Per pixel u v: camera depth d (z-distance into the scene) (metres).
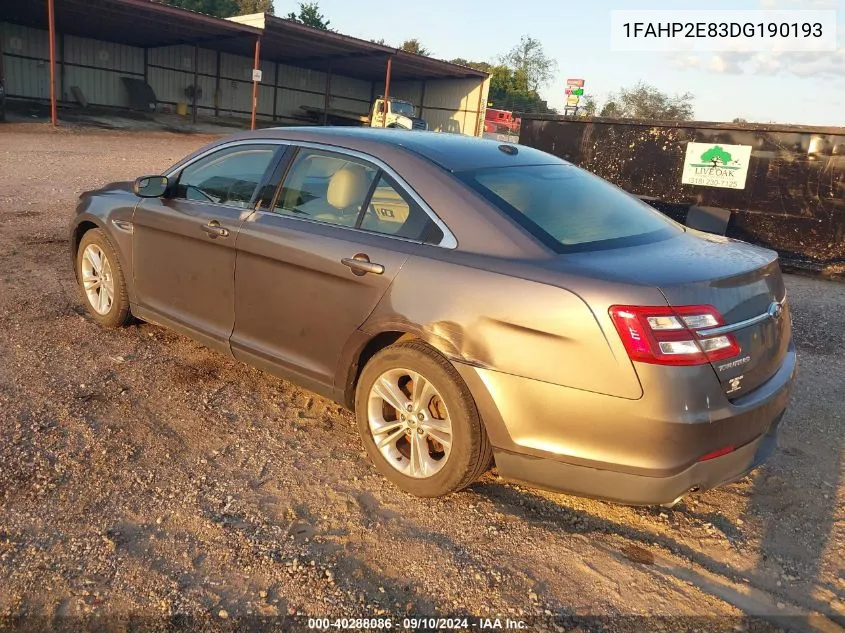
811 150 8.45
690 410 2.62
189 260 4.25
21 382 4.11
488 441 3.00
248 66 39.44
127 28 29.55
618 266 2.80
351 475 3.42
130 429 3.67
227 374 4.50
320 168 3.74
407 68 37.28
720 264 2.95
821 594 2.75
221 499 3.12
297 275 3.60
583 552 2.94
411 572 2.73
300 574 2.67
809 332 6.30
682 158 9.39
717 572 2.86
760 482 3.59
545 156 4.04
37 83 31.98
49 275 6.37
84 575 2.57
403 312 3.12
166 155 19.16
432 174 3.30
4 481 3.10
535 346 2.76
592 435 2.71
